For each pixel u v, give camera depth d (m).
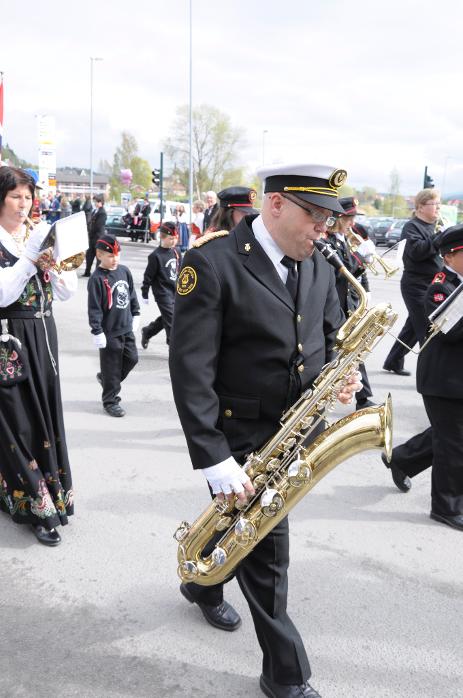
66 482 3.48
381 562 3.35
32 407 3.29
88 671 2.53
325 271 2.31
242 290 2.03
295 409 2.19
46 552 3.35
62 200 24.02
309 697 2.26
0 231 3.19
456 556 3.43
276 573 2.25
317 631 2.78
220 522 2.23
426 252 5.89
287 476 2.13
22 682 2.46
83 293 12.32
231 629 2.77
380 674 2.54
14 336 3.18
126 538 3.50
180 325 2.04
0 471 3.40
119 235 26.36
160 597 3.00
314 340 2.18
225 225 4.11
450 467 3.66
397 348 6.93
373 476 4.44
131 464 4.48
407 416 5.61
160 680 2.49
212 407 2.03
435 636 2.78
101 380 5.60
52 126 24.55
